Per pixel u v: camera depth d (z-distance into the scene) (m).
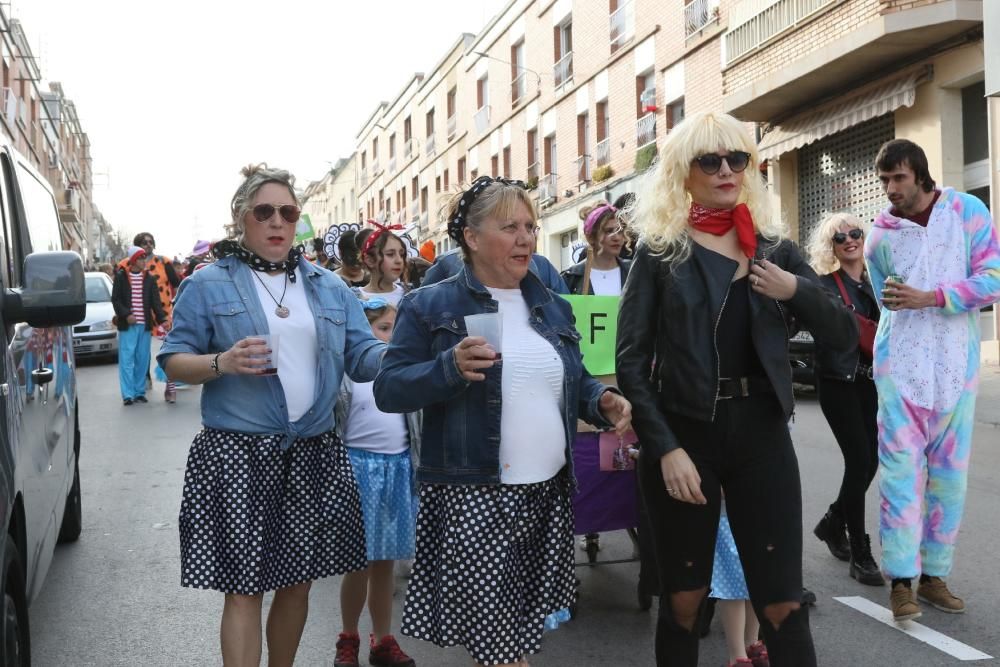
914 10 12.68
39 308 3.00
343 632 3.90
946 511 4.22
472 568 2.57
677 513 2.81
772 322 2.75
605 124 25.14
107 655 3.98
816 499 6.42
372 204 53.56
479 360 2.43
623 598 4.62
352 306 3.36
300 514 3.10
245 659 2.98
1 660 2.56
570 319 2.85
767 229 2.88
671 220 2.83
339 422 4.03
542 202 28.77
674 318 2.77
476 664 2.58
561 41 27.61
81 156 73.44
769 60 15.91
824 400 4.76
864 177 15.49
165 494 6.93
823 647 3.88
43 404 3.82
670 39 21.11
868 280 4.83
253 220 3.17
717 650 3.96
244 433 3.03
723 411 2.75
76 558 5.39
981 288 3.98
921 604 4.37
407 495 3.94
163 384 13.76
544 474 2.68
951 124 13.58
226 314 3.10
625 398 2.79
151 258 14.45
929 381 4.06
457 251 3.49
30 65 36.09
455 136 37.44
